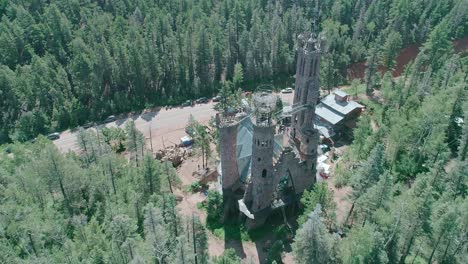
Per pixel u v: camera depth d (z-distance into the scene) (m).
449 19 171.50
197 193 100.31
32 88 134.62
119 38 153.00
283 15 176.12
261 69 156.88
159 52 150.38
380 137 101.69
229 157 83.12
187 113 141.00
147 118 138.88
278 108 114.12
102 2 180.25
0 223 77.69
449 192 77.88
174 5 178.25
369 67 143.62
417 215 65.38
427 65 156.50
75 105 138.50
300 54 92.81
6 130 131.75
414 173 100.25
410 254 74.06
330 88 148.50
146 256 64.81
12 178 93.50
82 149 105.31
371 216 72.12
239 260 71.56
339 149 114.88
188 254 60.41
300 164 84.25
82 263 63.38
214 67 153.88
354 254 62.81
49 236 76.38
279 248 75.69
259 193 80.62
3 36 143.75
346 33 174.25
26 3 167.00
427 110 105.88
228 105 128.12
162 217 71.69
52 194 91.06
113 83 146.38
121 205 82.50
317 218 59.53
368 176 77.56
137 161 103.31
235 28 164.88
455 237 66.06
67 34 154.62
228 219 88.81
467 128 95.56
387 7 181.75
